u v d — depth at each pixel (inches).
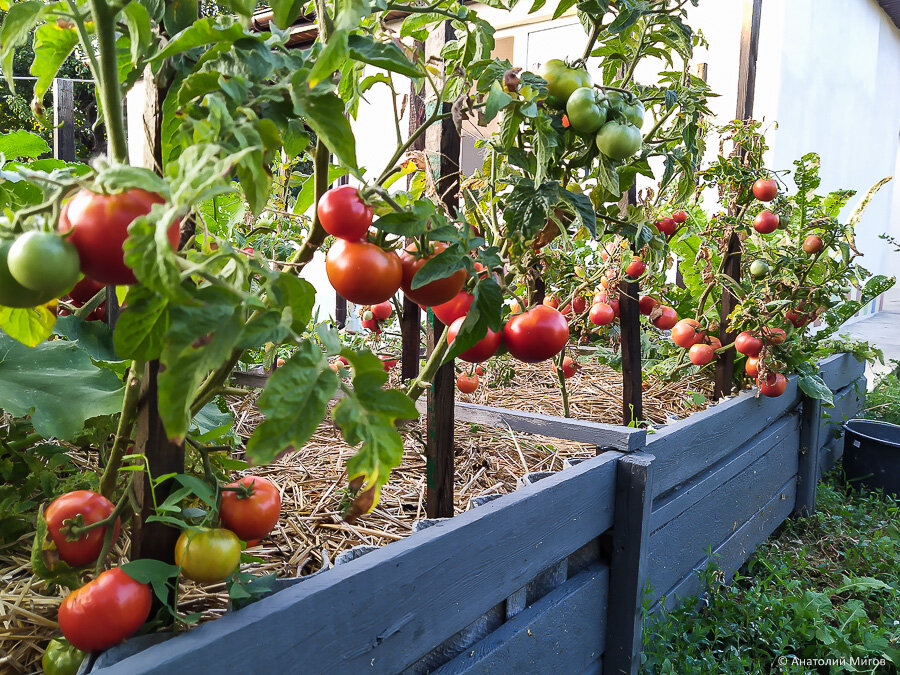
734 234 118.9
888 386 230.4
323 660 39.9
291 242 103.0
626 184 67.7
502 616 59.3
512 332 49.7
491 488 77.0
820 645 94.6
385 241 37.8
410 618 46.1
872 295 147.6
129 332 24.5
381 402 25.2
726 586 106.7
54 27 33.0
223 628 34.7
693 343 114.1
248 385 98.5
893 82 395.9
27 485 54.7
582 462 69.7
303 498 71.2
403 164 56.2
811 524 140.4
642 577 72.8
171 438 22.7
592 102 50.0
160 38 34.2
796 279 124.6
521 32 221.6
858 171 338.3
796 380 132.9
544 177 53.4
